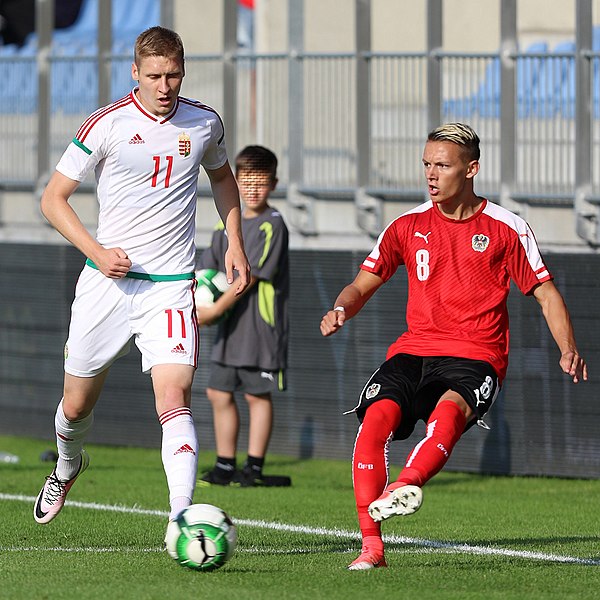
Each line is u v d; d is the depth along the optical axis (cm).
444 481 3591
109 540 2425
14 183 5069
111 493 3200
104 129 2012
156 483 3419
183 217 2069
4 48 7425
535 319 3606
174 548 1883
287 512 2903
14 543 2383
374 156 4347
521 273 2064
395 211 4269
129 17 7281
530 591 1872
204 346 4131
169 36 1988
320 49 5159
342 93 4394
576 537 2567
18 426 4544
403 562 2161
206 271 3384
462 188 2042
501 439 3681
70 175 2030
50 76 4847
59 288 4388
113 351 2080
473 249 2047
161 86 1978
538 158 4025
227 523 1891
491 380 2003
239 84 4744
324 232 4412
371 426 1972
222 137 2117
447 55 4075
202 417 4162
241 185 3356
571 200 3969
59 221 2008
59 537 2462
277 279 3400
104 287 2055
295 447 4006
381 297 3819
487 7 4809
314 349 3947
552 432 3616
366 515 1980
